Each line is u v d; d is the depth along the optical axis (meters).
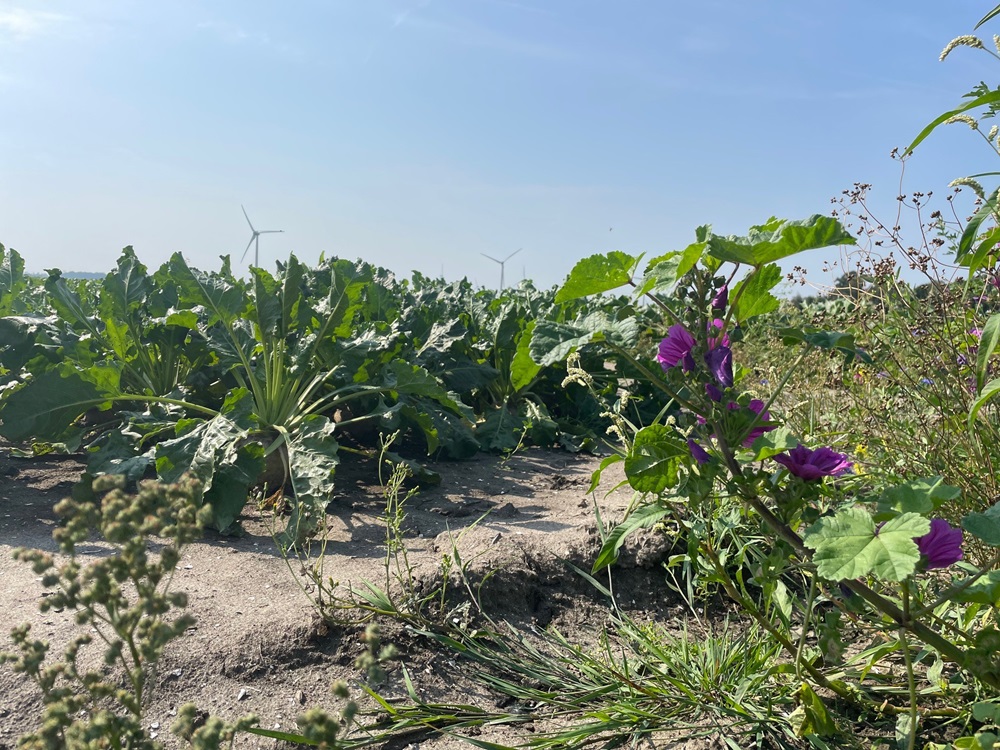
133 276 5.72
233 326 5.53
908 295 3.69
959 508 2.98
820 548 1.77
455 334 6.90
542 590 3.52
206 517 1.83
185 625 1.67
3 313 5.74
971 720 2.38
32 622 2.84
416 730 2.54
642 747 2.46
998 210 2.36
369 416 5.20
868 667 2.43
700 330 2.08
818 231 1.86
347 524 4.34
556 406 7.70
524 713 2.68
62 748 1.62
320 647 2.88
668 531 3.65
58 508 1.79
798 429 3.98
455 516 4.52
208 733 1.53
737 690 2.67
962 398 3.10
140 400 5.50
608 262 2.13
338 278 5.44
